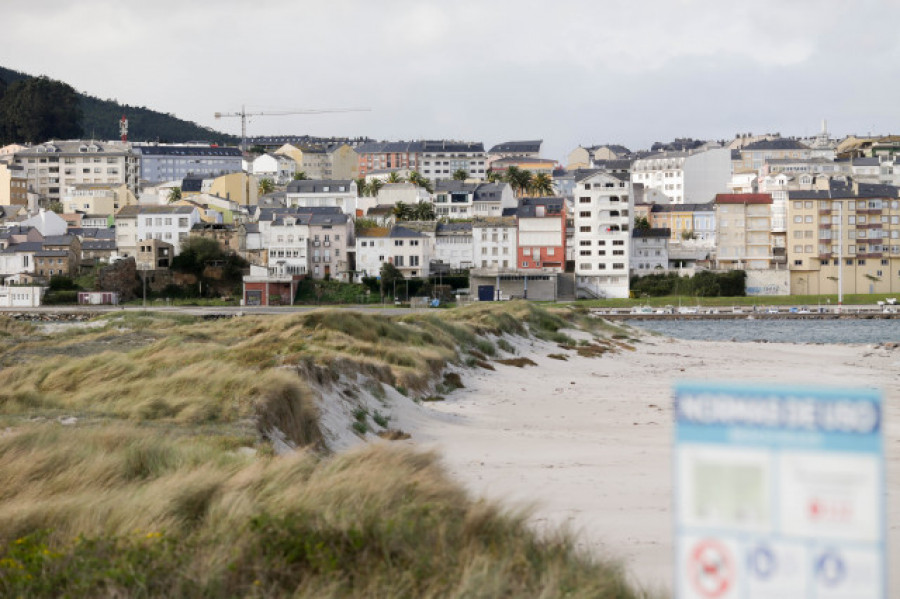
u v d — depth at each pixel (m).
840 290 187.50
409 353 56.84
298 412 32.97
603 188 193.62
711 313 169.62
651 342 104.38
